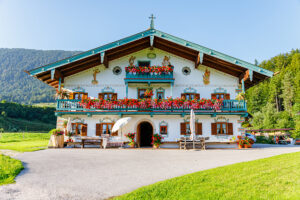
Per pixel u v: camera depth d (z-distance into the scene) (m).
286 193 5.56
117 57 18.55
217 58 17.00
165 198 5.46
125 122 15.94
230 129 17.42
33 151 12.95
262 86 69.00
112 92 18.09
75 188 6.25
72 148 15.58
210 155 11.96
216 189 5.95
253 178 6.79
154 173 7.84
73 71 18.17
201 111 17.02
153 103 17.06
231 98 18.12
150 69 17.69
